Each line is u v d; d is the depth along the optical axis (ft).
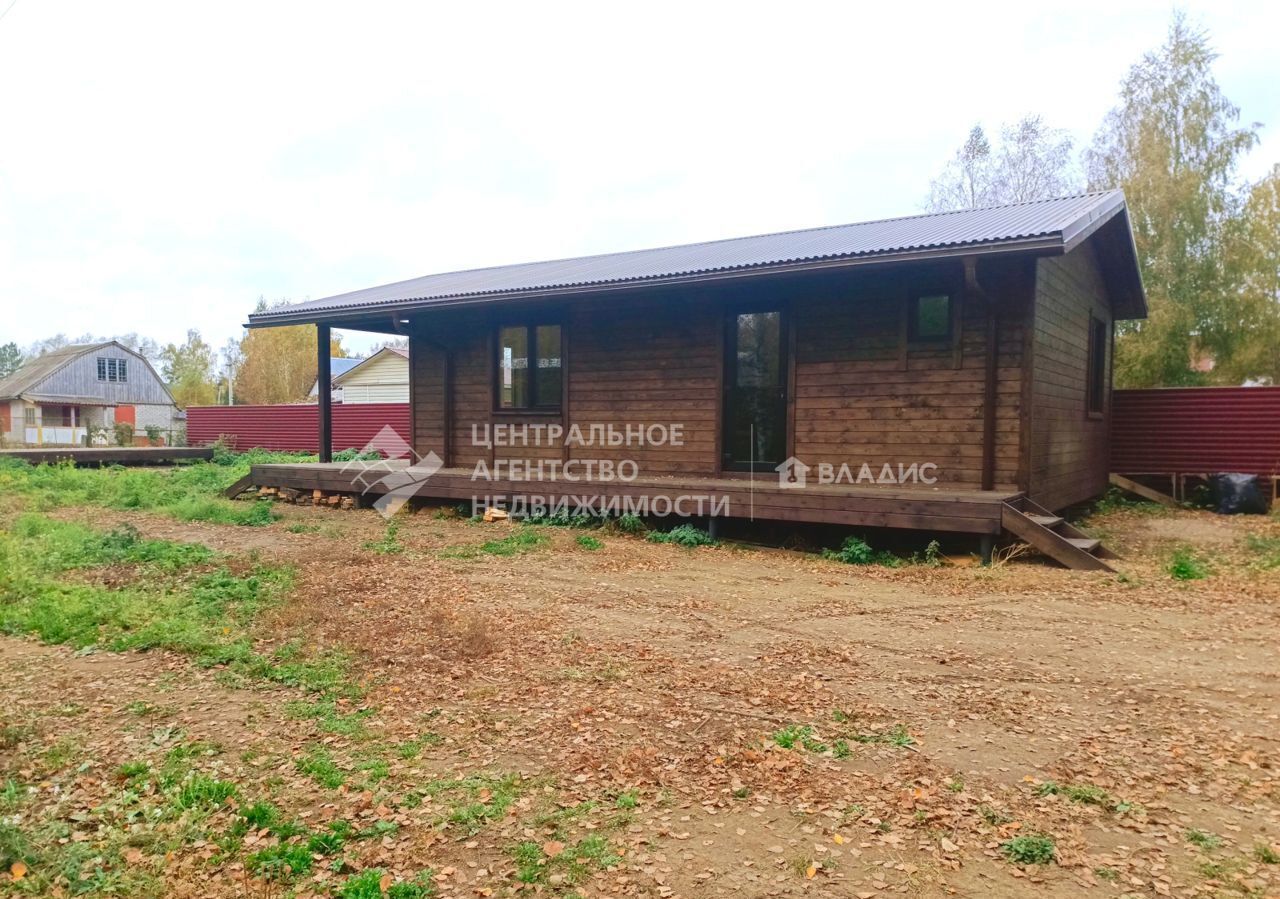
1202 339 59.98
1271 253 58.49
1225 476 39.96
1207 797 10.12
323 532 32.78
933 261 24.66
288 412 80.74
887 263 25.21
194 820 9.53
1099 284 39.01
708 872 8.46
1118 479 44.19
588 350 36.99
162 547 27.02
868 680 14.48
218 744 11.78
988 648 16.42
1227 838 9.14
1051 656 15.88
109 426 148.36
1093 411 38.45
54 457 66.39
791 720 12.60
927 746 11.64
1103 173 63.10
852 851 8.87
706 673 14.83
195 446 84.53
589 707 13.10
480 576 23.79
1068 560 23.84
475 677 14.70
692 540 29.78
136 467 69.36
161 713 13.04
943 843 9.00
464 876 8.40
